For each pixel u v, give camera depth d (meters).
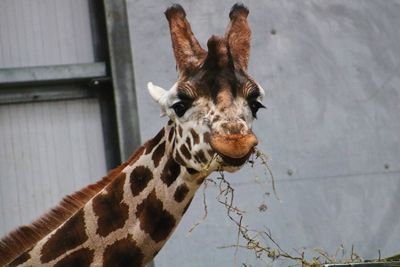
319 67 16.55
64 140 16.08
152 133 15.62
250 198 15.73
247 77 7.54
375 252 16.41
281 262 15.78
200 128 7.38
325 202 16.23
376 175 16.61
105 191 8.39
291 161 16.14
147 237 8.21
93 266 8.25
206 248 15.45
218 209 15.53
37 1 16.22
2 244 8.41
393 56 17.03
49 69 15.90
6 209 15.79
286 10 16.50
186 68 7.61
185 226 15.38
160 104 7.92
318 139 16.36
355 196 16.42
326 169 16.33
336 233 16.22
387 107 16.86
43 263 8.30
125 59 15.81
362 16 16.92
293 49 16.45
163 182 8.17
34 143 15.98
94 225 8.30
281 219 15.90
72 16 16.30
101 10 16.27
